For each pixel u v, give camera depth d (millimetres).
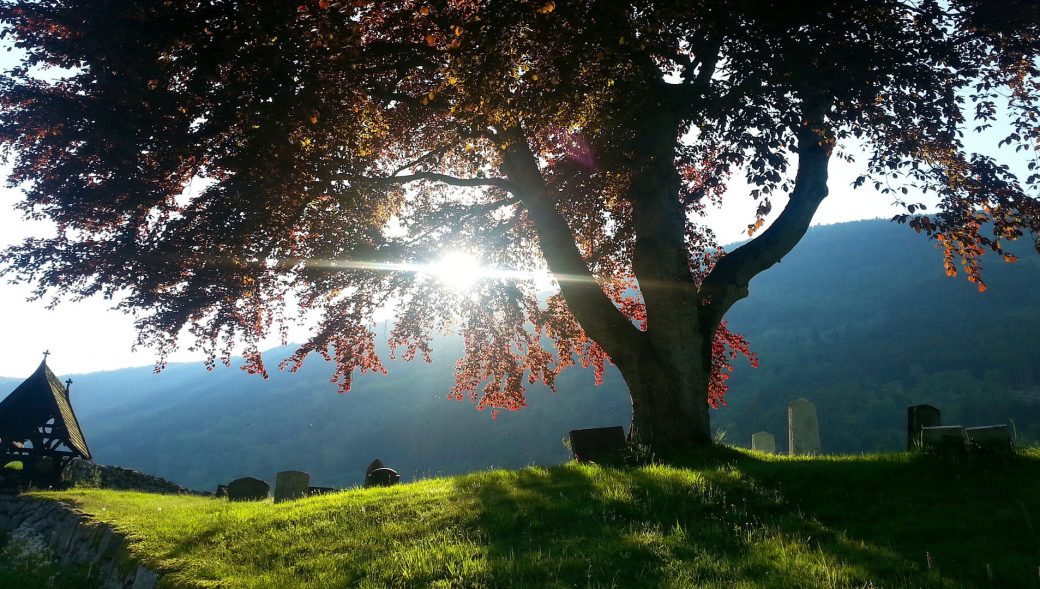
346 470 99062
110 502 17109
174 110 11969
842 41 11719
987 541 6031
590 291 13945
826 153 12523
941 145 13219
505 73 10906
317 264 14875
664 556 6215
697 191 17938
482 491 9914
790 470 9000
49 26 12320
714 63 13836
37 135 12938
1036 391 81250
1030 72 13844
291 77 11586
